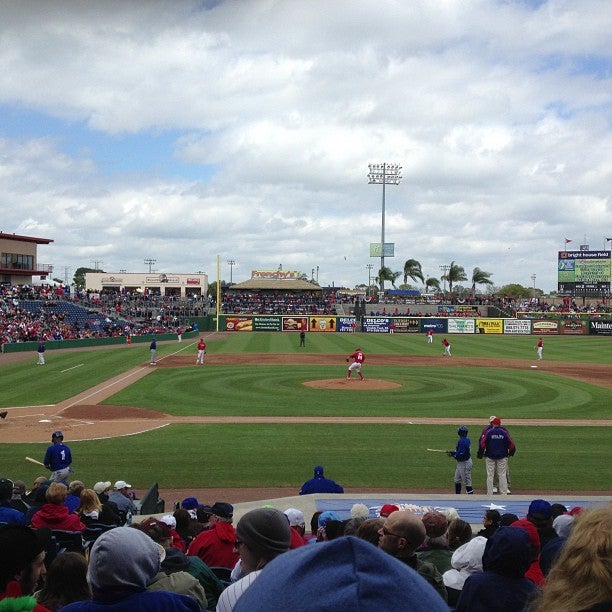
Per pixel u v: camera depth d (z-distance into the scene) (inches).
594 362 2400.3
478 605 203.5
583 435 1153.4
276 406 1409.9
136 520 565.3
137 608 170.9
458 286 7760.8
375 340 3351.4
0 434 1127.6
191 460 967.6
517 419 1295.5
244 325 4008.4
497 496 714.8
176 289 6299.2
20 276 3818.9
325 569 92.7
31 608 173.3
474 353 2709.2
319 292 5679.1
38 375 1875.0
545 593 114.0
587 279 4697.3
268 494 820.6
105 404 1417.3
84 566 236.1
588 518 115.6
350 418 1288.1
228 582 335.6
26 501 619.8
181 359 2336.4
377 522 272.7
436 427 1212.5
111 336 3129.9
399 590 90.1
